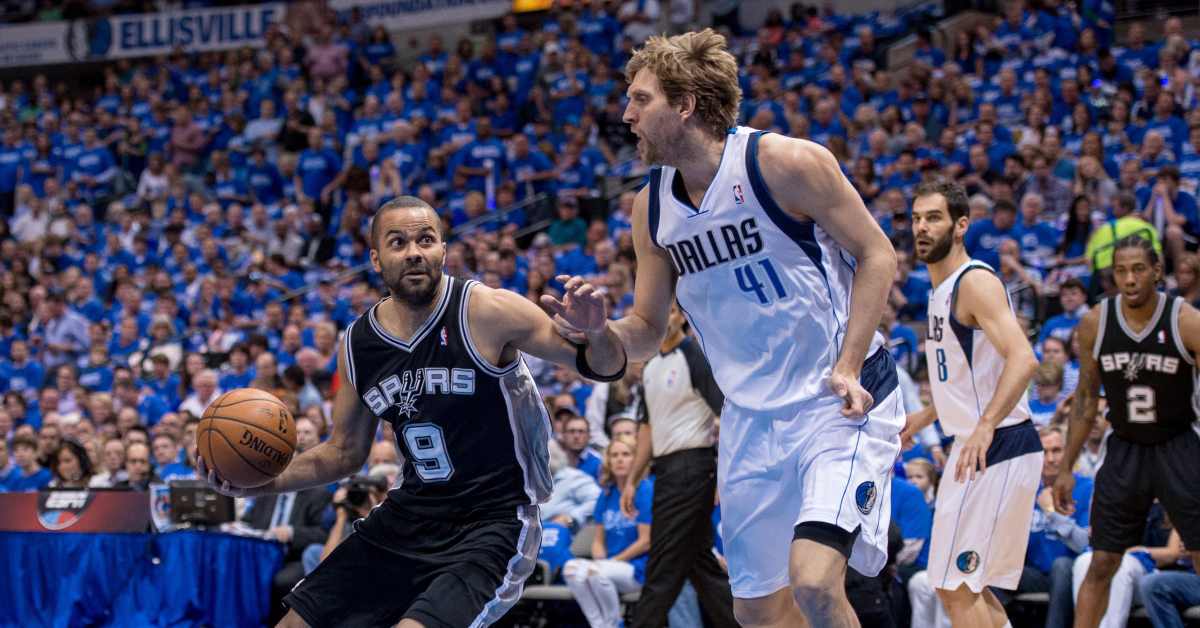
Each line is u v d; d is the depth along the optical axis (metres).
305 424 7.50
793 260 3.10
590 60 15.11
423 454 3.37
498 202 13.04
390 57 17.42
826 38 14.60
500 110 14.86
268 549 6.80
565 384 9.30
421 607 3.14
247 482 3.42
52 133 17.27
